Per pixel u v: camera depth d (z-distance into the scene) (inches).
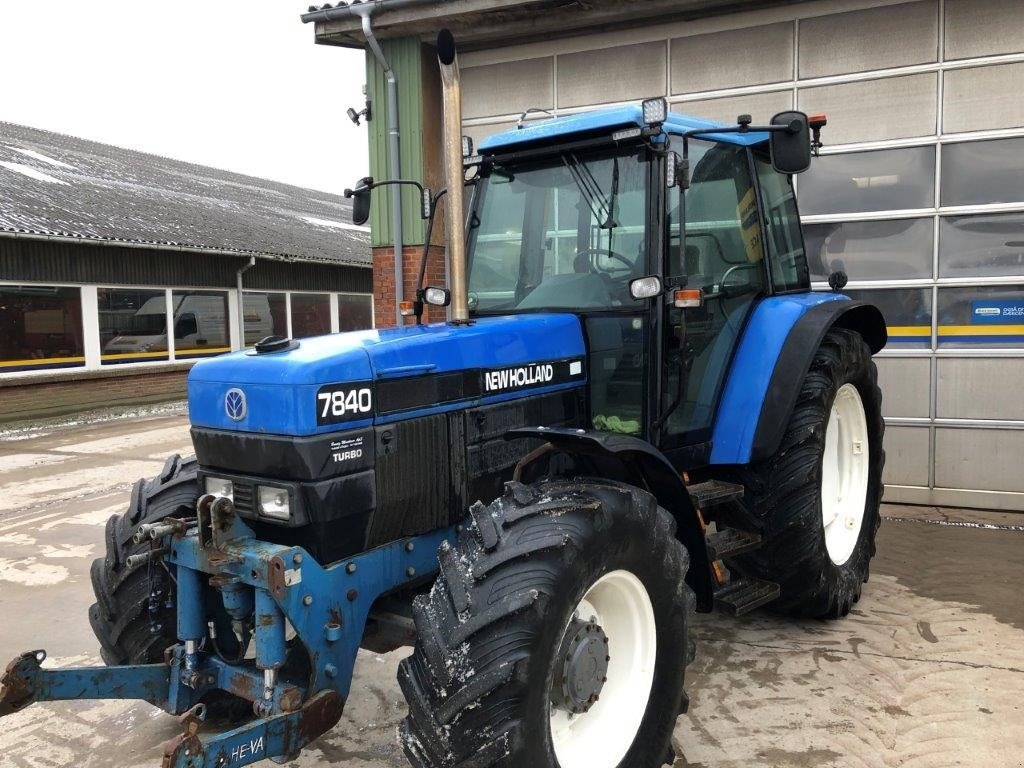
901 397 239.9
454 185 122.5
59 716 134.7
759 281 159.8
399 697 137.3
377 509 102.6
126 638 117.1
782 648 150.0
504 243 145.9
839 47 240.5
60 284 505.4
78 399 518.0
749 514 150.3
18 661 94.7
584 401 134.7
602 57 275.4
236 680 102.5
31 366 490.0
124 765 119.8
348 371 99.7
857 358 167.0
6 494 296.0
